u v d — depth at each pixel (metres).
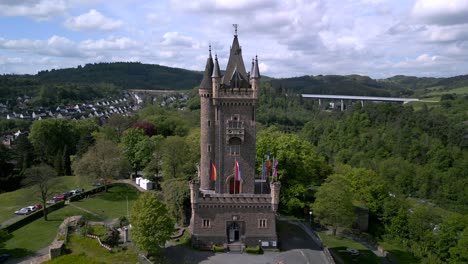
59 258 66.50
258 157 109.81
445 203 142.12
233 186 82.12
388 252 92.62
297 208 111.44
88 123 196.50
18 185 132.38
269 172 95.06
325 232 100.75
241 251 76.19
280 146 110.56
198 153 123.38
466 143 178.88
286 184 107.50
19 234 86.38
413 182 154.38
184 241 80.12
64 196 110.19
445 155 164.38
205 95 80.88
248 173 81.44
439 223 106.44
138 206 73.75
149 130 183.50
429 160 168.25
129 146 135.12
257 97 79.62
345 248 90.50
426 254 94.69
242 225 77.75
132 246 76.69
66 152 148.38
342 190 97.50
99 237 77.44
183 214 89.38
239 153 81.12
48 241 82.31
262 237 77.62
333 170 133.00
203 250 76.25
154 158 127.69
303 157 111.94
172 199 91.25
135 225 73.12
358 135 196.88
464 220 95.19
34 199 98.75
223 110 79.81
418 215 103.81
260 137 118.25
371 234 107.38
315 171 122.25
